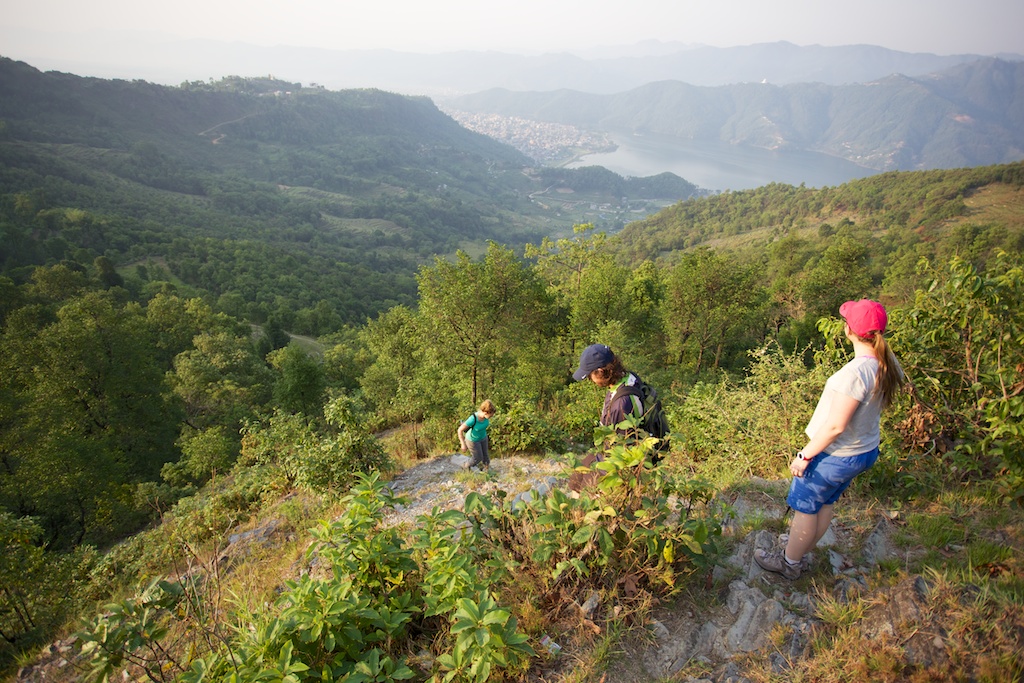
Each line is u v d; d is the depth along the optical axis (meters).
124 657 2.69
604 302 25.73
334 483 7.95
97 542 18.28
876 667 2.23
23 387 26.48
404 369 30.70
